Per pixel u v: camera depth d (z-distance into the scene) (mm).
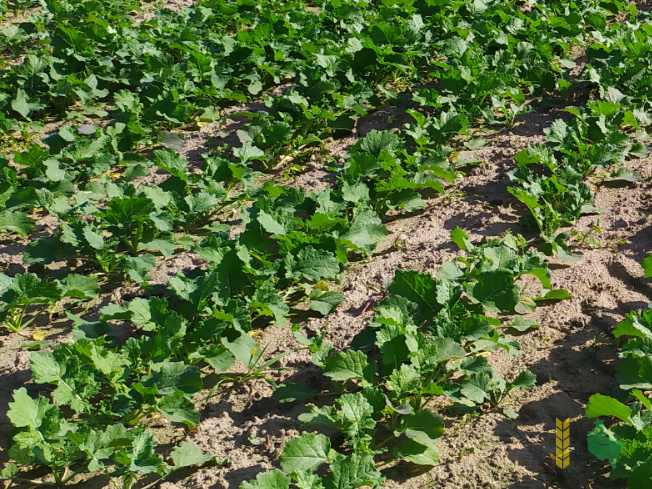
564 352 2410
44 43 4402
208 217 2994
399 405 2217
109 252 2748
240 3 4555
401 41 3777
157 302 2439
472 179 3102
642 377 2240
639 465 2020
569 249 2742
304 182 3145
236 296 2561
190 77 3686
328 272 2564
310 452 2131
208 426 2287
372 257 2787
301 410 2318
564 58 3873
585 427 2223
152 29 4293
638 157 3150
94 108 3600
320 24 4215
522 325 2471
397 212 2984
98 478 2199
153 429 2293
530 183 2926
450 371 2305
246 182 3014
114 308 2473
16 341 2543
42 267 2799
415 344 2266
